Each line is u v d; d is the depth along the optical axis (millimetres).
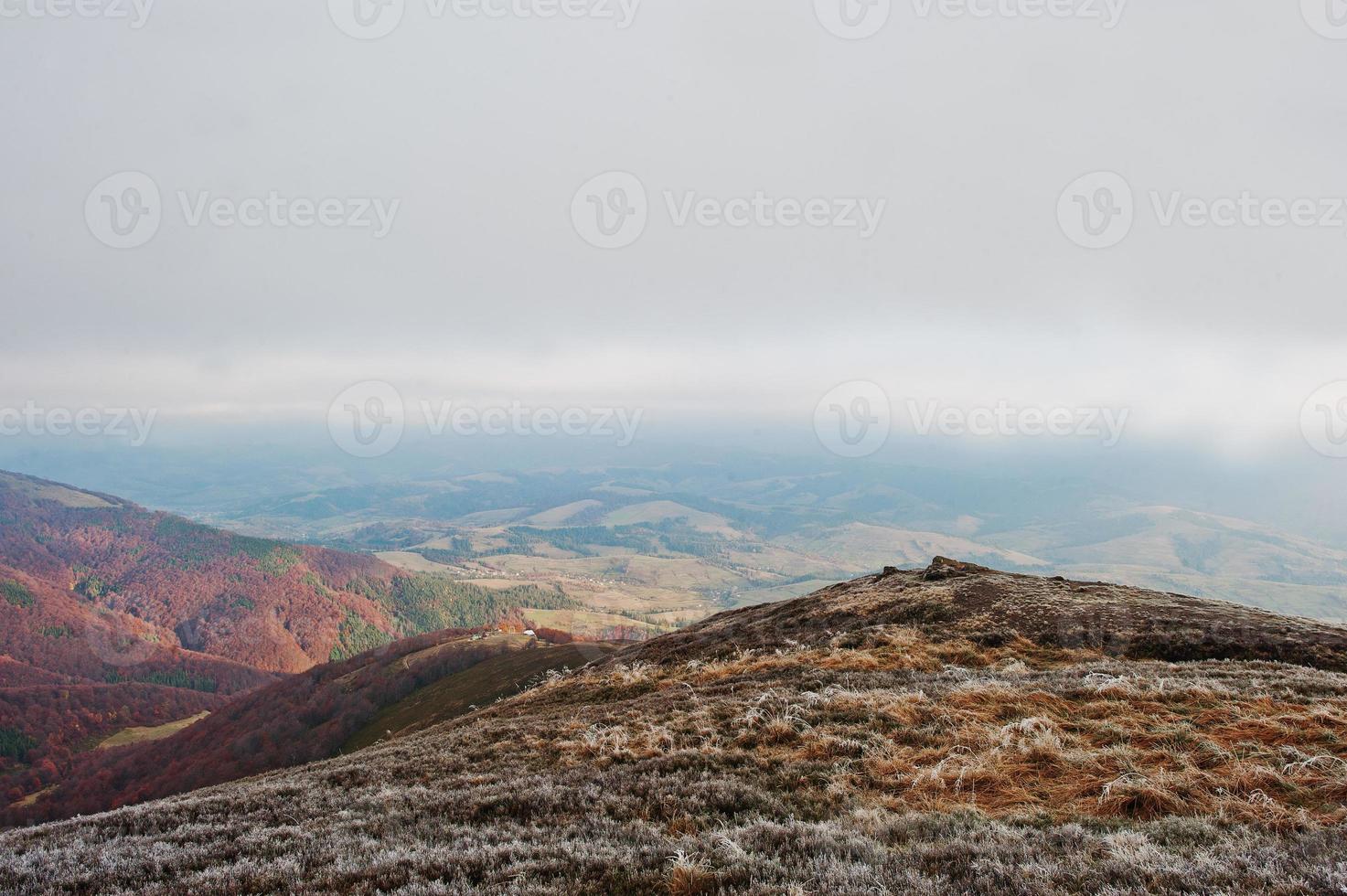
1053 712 13562
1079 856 7047
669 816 10141
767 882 6840
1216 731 11391
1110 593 33375
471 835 9672
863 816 9438
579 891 7176
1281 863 6430
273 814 11898
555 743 16016
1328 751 9938
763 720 15281
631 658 38500
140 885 8477
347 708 115562
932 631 29469
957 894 6266
